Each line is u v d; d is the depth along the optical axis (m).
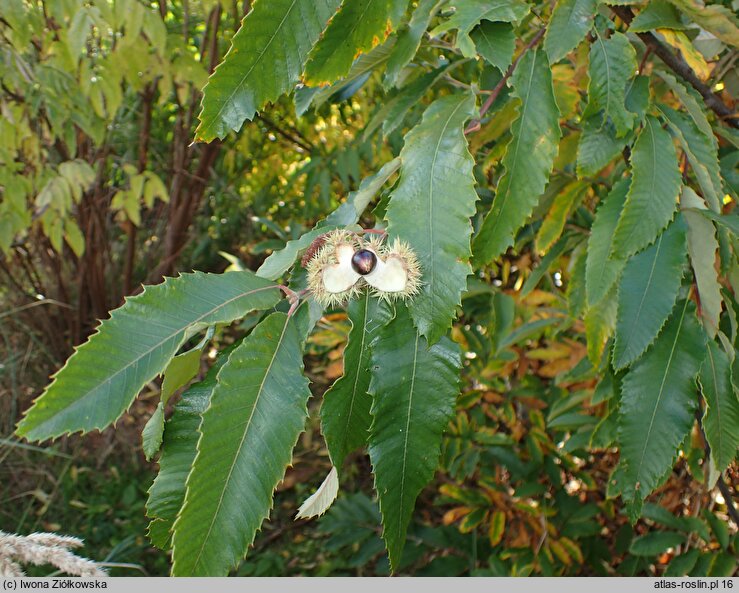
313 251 0.92
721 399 1.12
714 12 1.09
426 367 0.86
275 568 3.38
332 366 2.52
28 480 3.74
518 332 2.15
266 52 0.84
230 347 0.93
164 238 4.66
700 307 1.17
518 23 1.02
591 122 1.22
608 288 1.16
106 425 0.71
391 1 0.86
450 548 2.71
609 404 1.62
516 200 1.00
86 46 3.33
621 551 2.43
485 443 2.60
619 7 1.22
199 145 4.04
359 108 3.99
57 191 2.98
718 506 2.33
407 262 0.86
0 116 2.92
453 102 0.95
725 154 1.67
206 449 0.74
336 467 0.84
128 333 0.76
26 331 4.17
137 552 3.41
